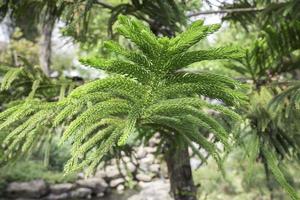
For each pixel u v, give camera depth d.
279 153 2.04
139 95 0.94
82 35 2.48
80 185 10.96
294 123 2.00
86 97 0.95
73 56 14.31
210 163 8.68
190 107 0.98
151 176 11.76
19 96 1.93
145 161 12.16
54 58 13.88
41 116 1.19
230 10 2.87
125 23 0.79
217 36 6.15
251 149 1.84
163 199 10.16
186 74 0.90
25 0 2.25
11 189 10.03
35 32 12.59
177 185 2.73
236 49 0.85
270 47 2.29
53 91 1.96
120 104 0.96
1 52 13.30
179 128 1.16
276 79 2.49
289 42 2.30
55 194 10.50
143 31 0.77
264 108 1.97
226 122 1.81
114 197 10.93
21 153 1.65
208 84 0.94
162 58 0.85
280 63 2.44
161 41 0.80
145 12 2.21
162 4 1.98
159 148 2.34
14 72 1.67
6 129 1.54
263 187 5.75
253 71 2.38
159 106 0.97
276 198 5.61
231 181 7.21
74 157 0.99
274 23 2.55
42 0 2.19
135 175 11.77
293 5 2.30
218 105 0.98
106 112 0.96
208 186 7.51
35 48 12.70
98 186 11.11
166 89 0.94
